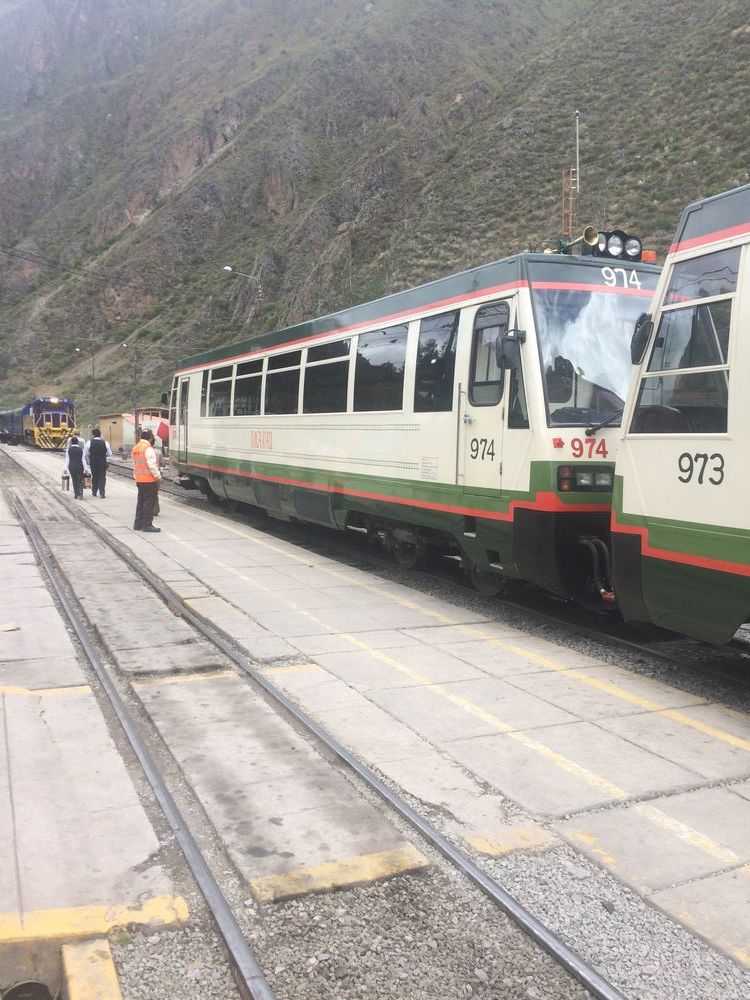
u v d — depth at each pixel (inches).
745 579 197.6
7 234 4709.6
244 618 311.4
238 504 684.1
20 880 130.7
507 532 299.6
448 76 3668.8
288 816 154.9
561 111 1939.0
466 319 326.3
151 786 167.3
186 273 3543.3
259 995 106.7
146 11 7204.7
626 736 198.2
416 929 122.8
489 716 210.5
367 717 208.7
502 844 146.3
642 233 1272.1
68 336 3545.8
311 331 479.2
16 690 222.8
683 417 217.0
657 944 119.2
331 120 3882.9
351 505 426.6
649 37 2018.9
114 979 109.8
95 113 5615.2
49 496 816.9
